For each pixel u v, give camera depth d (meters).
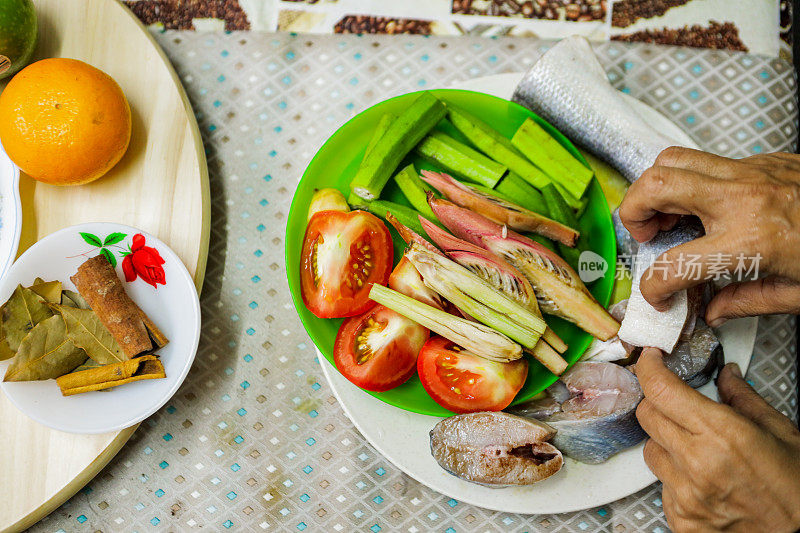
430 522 0.62
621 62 0.68
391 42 0.69
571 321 0.60
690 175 0.50
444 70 0.69
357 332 0.60
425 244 0.59
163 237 0.63
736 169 0.50
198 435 0.63
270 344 0.65
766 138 0.67
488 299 0.58
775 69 0.68
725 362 0.61
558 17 0.69
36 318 0.59
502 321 0.58
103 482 0.63
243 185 0.67
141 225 0.63
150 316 0.62
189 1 0.69
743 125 0.67
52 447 0.60
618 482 0.59
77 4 0.65
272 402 0.64
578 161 0.61
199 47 0.69
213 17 0.69
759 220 0.48
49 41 0.65
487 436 0.57
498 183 0.62
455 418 0.58
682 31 0.68
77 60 0.60
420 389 0.61
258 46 0.69
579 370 0.61
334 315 0.59
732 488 0.52
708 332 0.59
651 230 0.55
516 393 0.58
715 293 0.60
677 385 0.54
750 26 0.68
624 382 0.59
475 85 0.65
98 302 0.59
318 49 0.69
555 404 0.61
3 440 0.61
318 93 0.69
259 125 0.68
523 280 0.59
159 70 0.64
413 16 0.69
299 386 0.64
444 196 0.62
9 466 0.60
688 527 0.55
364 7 0.69
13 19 0.60
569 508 0.59
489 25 0.69
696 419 0.53
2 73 0.62
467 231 0.60
